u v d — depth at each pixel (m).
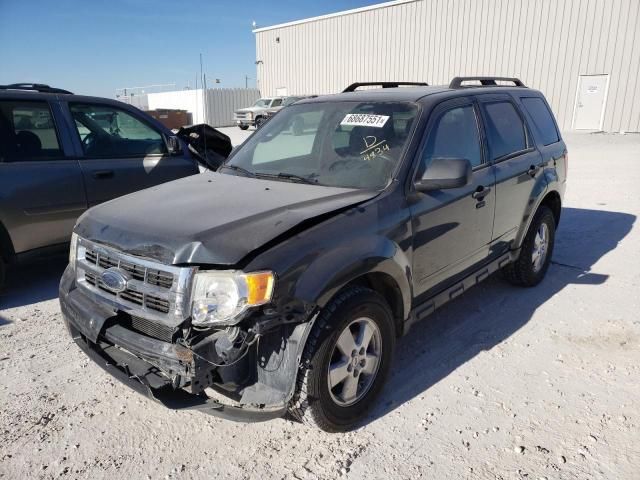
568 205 8.52
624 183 10.32
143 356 2.54
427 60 27.73
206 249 2.40
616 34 21.92
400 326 3.18
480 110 4.03
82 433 2.88
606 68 22.41
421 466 2.60
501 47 25.08
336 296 2.68
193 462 2.65
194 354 2.34
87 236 2.89
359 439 2.81
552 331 4.01
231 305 2.34
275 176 3.55
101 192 5.10
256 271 2.35
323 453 2.70
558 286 4.94
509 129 4.38
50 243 4.85
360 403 2.90
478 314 4.34
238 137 23.95
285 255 2.45
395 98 3.68
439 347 3.80
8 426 2.93
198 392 2.41
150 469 2.61
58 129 4.91
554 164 4.93
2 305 4.61
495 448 2.71
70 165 4.89
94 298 2.83
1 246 4.60
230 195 3.10
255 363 2.58
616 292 4.76
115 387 3.34
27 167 4.64
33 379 3.41
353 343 2.79
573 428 2.85
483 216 3.81
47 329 4.13
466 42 26.12
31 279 5.27
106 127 5.29
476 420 2.94
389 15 28.67
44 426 2.94
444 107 3.63
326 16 31.41
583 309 4.40
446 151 3.55
